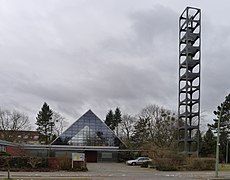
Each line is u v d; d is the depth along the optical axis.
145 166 50.22
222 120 73.25
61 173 33.81
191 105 55.84
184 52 57.75
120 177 30.41
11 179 25.59
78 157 38.22
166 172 39.78
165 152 48.06
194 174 36.22
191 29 57.69
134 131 80.44
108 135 74.69
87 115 74.50
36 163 37.25
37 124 95.38
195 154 52.28
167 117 70.12
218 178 30.84
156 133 71.31
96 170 40.34
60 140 71.44
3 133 80.56
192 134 67.81
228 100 74.50
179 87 57.69
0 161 36.88
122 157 71.69
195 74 55.66
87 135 73.31
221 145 74.06
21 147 56.03
